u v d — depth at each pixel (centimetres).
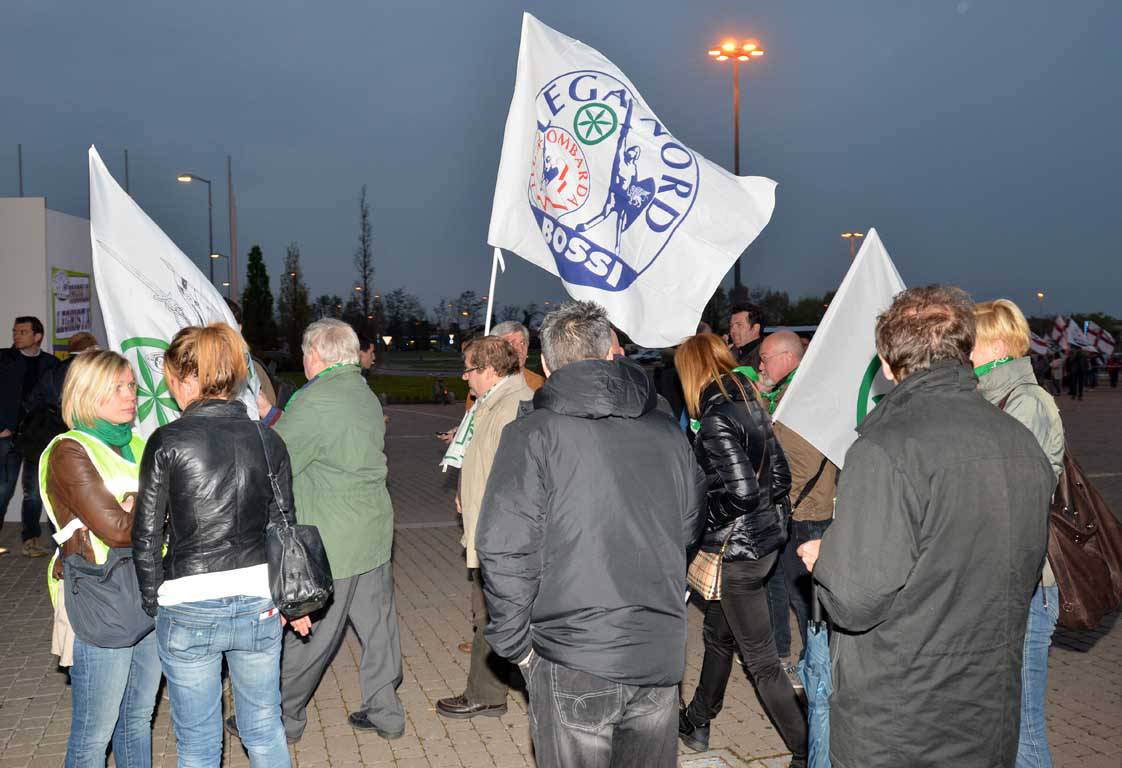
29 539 799
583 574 256
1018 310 320
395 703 432
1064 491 312
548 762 263
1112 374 3588
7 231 946
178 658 290
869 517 228
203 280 433
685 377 393
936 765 231
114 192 404
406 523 966
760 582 383
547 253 516
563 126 512
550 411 266
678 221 491
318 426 400
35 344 813
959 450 229
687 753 411
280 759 310
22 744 423
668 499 270
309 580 296
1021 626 236
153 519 286
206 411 298
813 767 309
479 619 448
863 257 385
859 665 238
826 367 379
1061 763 396
